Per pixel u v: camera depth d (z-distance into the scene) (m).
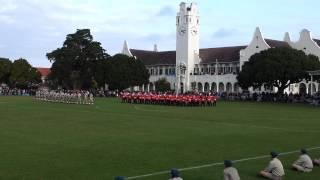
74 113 54.22
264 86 124.31
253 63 111.75
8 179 18.31
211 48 159.75
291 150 26.36
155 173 19.66
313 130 37.72
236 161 22.64
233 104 89.00
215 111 62.78
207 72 153.50
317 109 73.31
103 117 48.38
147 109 64.56
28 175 19.02
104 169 20.33
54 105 73.50
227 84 144.50
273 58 104.69
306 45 132.75
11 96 126.81
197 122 43.72
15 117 47.00
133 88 159.50
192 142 28.97
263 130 37.22
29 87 166.38
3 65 160.62
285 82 108.56
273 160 19.27
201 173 19.91
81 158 22.84
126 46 176.25
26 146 26.41
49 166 20.81
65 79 146.25
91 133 33.16
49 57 145.75
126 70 141.50
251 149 26.44
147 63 170.12
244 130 36.94
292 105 87.44
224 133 34.41
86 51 143.62
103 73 143.75
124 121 43.66
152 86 166.50
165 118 48.16
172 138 30.86
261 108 74.12
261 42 137.50
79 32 144.75
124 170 20.19
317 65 106.25
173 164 21.66
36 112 55.06
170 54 167.12
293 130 37.53
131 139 30.03
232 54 149.38
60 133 32.88
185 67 155.88
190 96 78.75
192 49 157.38
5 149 25.27
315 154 25.05
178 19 158.62
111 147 26.45
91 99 83.94
